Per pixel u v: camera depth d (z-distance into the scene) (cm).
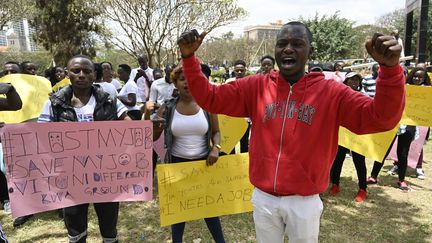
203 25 1652
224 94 214
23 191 259
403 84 156
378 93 160
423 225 406
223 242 325
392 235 383
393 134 437
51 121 271
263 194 211
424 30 1389
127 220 420
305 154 193
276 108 201
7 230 393
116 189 277
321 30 2906
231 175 325
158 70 731
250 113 221
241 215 434
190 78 199
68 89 270
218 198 323
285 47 191
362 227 403
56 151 263
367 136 453
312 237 207
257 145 210
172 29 1634
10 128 251
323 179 200
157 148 395
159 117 314
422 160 620
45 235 383
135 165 277
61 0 2642
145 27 1586
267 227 214
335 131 198
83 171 270
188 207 314
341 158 493
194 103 305
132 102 530
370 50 154
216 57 3912
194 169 312
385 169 626
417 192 512
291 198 201
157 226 405
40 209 264
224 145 437
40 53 3541
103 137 270
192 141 309
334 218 425
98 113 273
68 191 269
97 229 396
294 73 196
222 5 1612
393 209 452
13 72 554
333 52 2906
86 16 2628
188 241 370
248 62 3378
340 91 192
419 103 460
